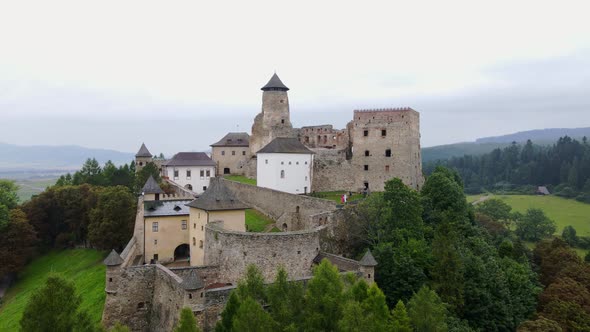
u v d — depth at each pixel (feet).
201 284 173.27
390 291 214.48
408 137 345.72
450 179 323.78
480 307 223.51
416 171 366.84
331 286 157.38
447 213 292.81
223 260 216.74
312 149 369.09
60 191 395.96
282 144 348.38
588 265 319.06
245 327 141.90
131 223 326.65
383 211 255.91
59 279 158.71
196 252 254.47
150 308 208.33
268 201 315.78
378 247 226.79
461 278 220.23
